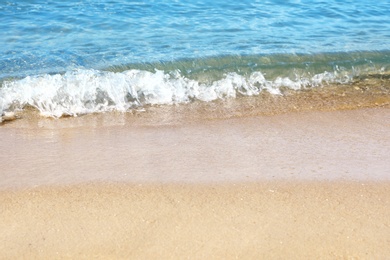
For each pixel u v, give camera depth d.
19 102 7.94
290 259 4.51
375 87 9.23
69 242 4.64
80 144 6.72
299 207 5.23
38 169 5.95
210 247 4.60
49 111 7.81
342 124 7.63
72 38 10.89
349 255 4.60
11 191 5.42
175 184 5.61
